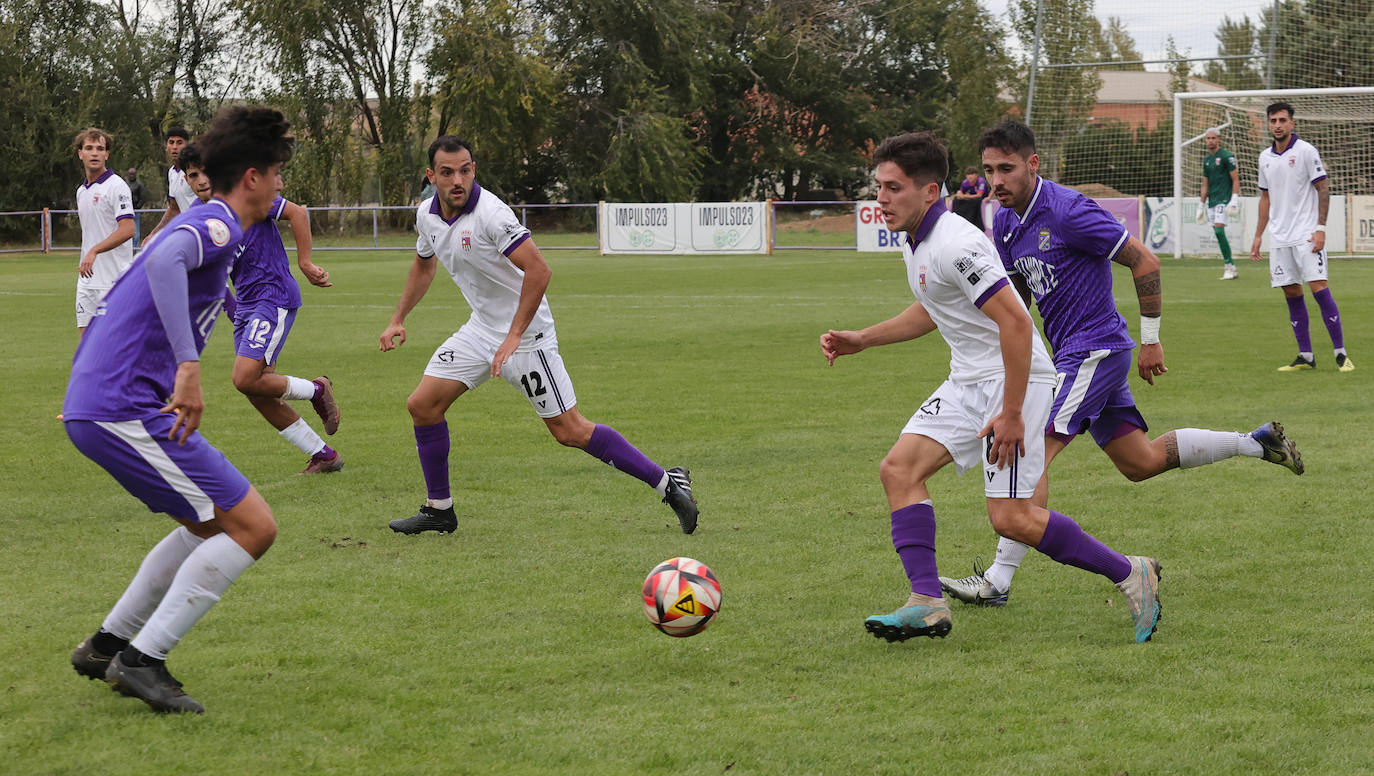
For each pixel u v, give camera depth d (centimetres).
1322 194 1230
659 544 671
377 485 820
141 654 435
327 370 1375
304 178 4994
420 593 584
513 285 690
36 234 4425
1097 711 434
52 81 5009
